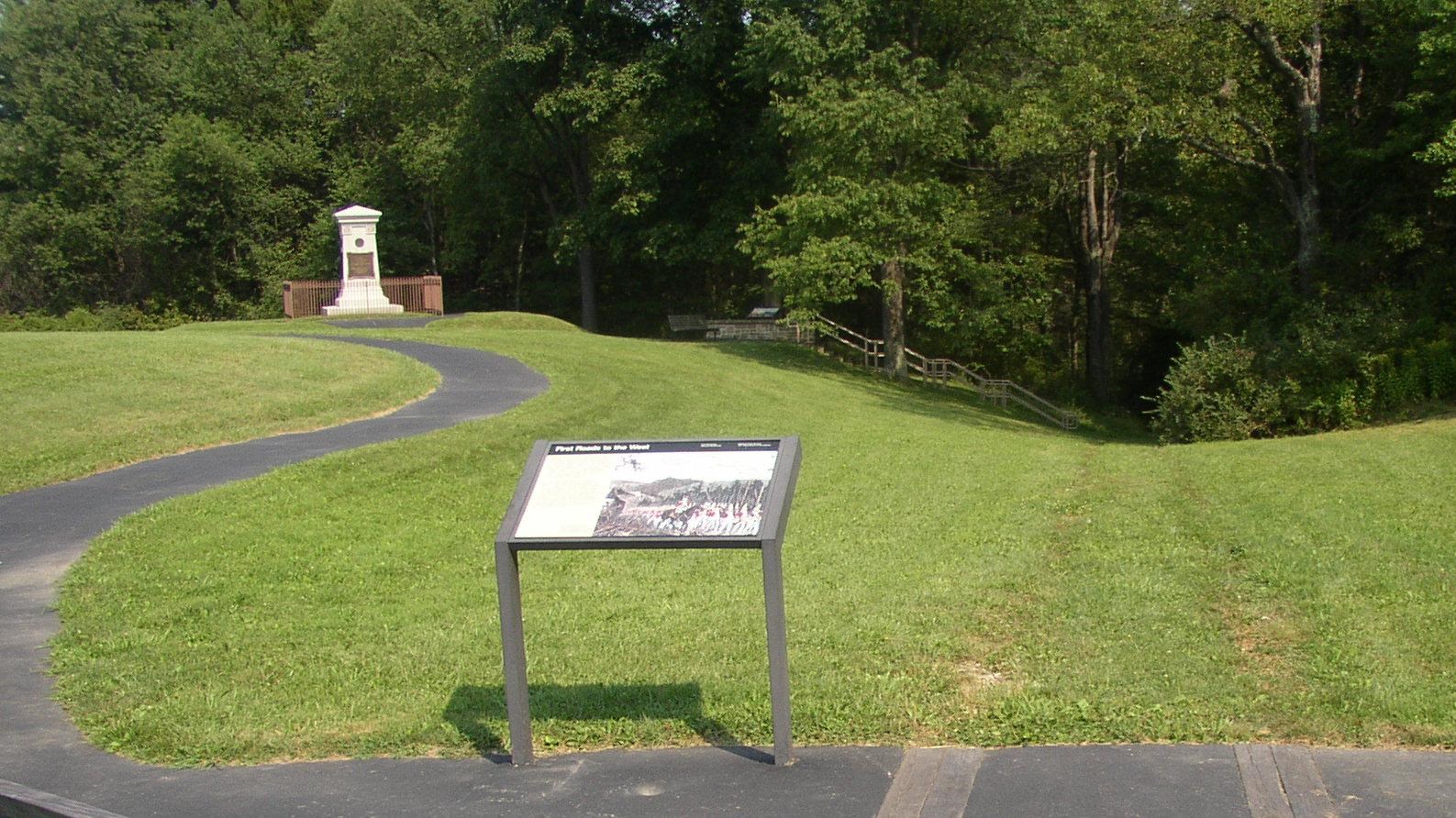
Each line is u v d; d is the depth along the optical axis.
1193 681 6.77
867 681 6.98
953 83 33.16
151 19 58.31
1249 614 8.20
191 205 54.81
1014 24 33.94
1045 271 41.09
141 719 6.66
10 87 57.16
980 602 8.81
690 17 40.81
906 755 5.91
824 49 33.81
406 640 8.25
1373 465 16.05
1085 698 6.55
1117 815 5.08
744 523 5.57
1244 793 5.25
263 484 13.26
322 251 55.41
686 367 29.39
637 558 10.96
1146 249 40.44
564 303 56.44
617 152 41.69
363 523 12.05
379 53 51.53
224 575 9.93
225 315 56.91
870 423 23.89
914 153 34.62
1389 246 28.44
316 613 8.98
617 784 5.70
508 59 40.88
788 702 5.80
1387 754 5.68
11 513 12.35
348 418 18.70
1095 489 14.81
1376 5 26.98
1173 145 32.19
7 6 56.47
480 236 57.44
